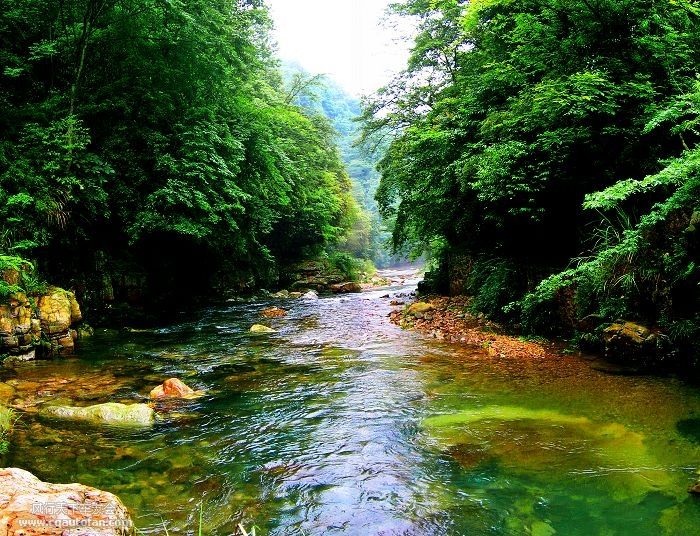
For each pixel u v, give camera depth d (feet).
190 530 9.35
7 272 25.45
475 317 34.63
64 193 32.24
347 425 15.48
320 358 25.90
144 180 41.39
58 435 14.58
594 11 23.68
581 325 24.86
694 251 19.13
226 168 45.06
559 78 24.29
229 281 69.21
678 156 22.67
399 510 10.16
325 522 9.70
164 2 37.11
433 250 69.92
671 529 9.00
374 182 254.68
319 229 100.17
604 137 24.54
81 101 38.78
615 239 23.35
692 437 12.99
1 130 33.12
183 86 45.70
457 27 52.60
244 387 20.35
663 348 19.86
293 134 91.04
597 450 12.61
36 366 23.90
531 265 31.45
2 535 6.69
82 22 38.96
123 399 18.54
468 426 14.85
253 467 12.44
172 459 12.94
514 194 27.68
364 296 72.08
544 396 17.33
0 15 34.37
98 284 40.04
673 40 22.00
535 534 9.11
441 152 37.83
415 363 23.76
